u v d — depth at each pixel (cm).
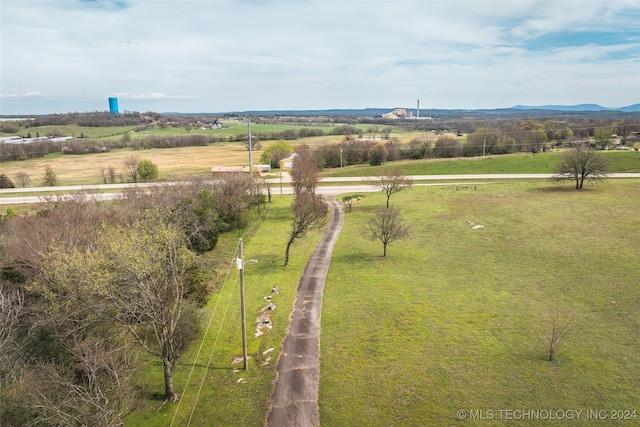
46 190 8400
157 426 2369
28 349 2619
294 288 4109
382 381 2642
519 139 13300
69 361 2625
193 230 4959
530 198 6994
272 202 7875
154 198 5650
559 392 2433
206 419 2414
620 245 4581
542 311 3347
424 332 3161
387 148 12431
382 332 3206
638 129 14700
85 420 2067
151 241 2833
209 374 2830
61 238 3647
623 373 2550
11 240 3775
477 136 12719
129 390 2417
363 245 5275
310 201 5422
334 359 2908
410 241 5312
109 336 2809
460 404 2398
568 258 4344
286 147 12800
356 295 3872
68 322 2748
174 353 2631
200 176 7969
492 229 5497
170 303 2808
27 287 2861
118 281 2792
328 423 2334
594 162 7362
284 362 2906
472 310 3447
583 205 6297
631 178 8106
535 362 2712
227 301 3875
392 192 7450
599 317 3197
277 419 2381
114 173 10938
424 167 10700
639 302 3356
